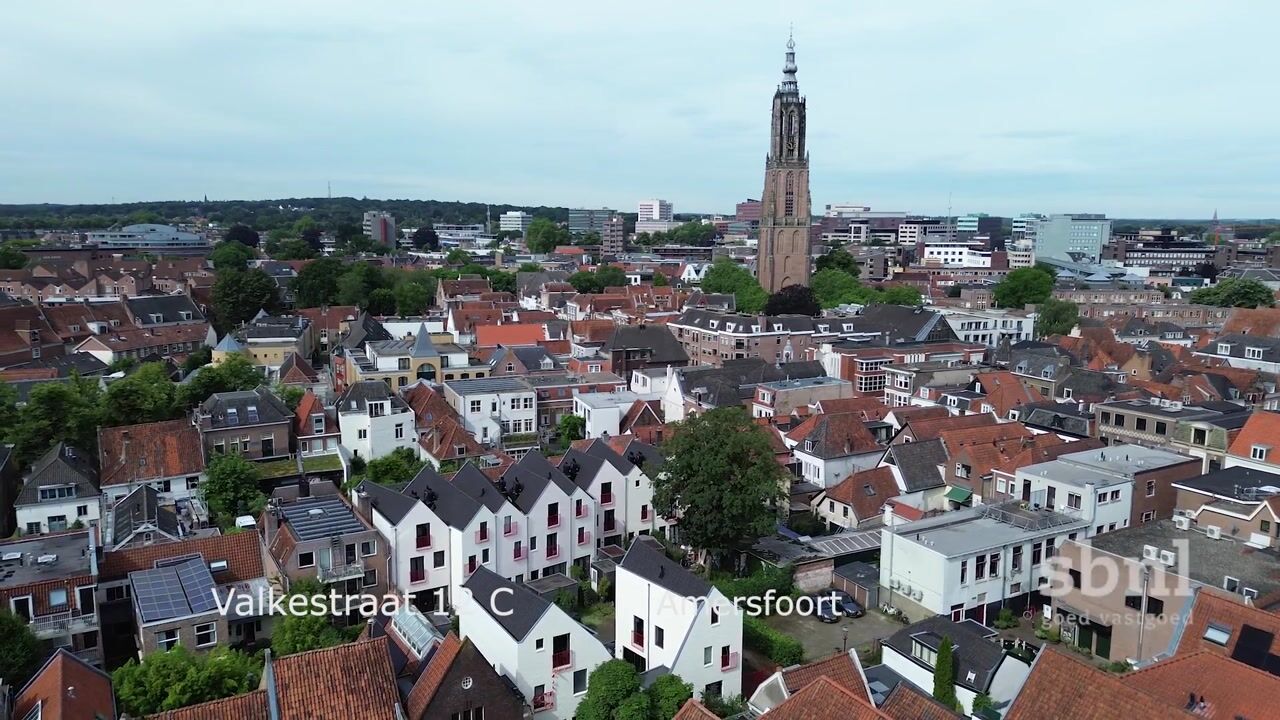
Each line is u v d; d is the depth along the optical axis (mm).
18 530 82688
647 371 138750
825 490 92062
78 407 97250
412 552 69188
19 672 51250
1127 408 101375
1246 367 147750
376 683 44156
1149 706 34281
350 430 104125
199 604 59594
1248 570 60219
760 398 124500
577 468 83625
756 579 72438
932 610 68625
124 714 46406
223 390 115562
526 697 52219
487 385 123625
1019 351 145500
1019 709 37219
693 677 55719
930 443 94750
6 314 145500
